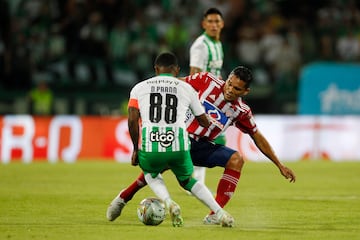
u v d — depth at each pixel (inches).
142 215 1149.7
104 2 3425.2
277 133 2758.4
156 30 3489.2
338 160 2738.7
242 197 1590.8
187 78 1231.5
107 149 2691.9
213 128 1207.6
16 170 2219.5
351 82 2942.9
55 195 1592.0
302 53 3567.9
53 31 3339.1
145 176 1122.7
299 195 1635.1
